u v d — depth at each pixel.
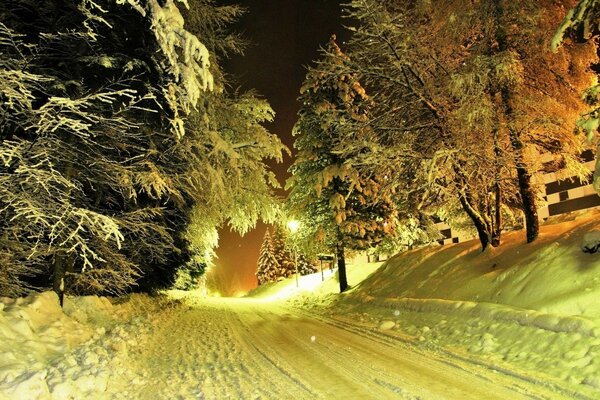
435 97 13.12
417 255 18.39
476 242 15.69
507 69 10.94
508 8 11.61
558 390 6.01
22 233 8.84
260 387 6.70
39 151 7.15
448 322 10.85
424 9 12.80
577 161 12.76
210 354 9.28
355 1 12.79
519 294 10.01
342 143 14.53
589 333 7.13
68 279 11.78
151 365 8.19
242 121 13.21
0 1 8.86
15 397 4.84
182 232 16.02
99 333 9.64
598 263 8.89
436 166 12.18
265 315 18.28
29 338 6.90
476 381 6.67
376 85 14.40
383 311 15.05
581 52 12.18
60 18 9.33
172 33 7.30
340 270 23.64
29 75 6.57
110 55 10.05
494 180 12.84
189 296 29.08
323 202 22.34
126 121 8.42
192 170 11.44
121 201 12.56
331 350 9.55
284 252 67.81
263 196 13.56
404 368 7.66
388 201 20.08
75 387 5.68
